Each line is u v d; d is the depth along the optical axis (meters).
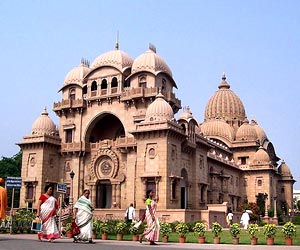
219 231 26.47
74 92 64.81
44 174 60.41
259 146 93.19
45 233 20.62
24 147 62.38
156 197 49.41
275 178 96.81
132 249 16.97
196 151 59.62
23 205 60.62
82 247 17.17
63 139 63.53
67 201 60.66
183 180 56.84
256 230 25.55
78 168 61.22
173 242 25.86
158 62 59.06
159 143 50.66
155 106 52.94
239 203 87.44
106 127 65.94
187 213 45.91
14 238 23.86
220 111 103.81
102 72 62.31
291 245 24.89
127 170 56.19
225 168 80.88
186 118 57.72
